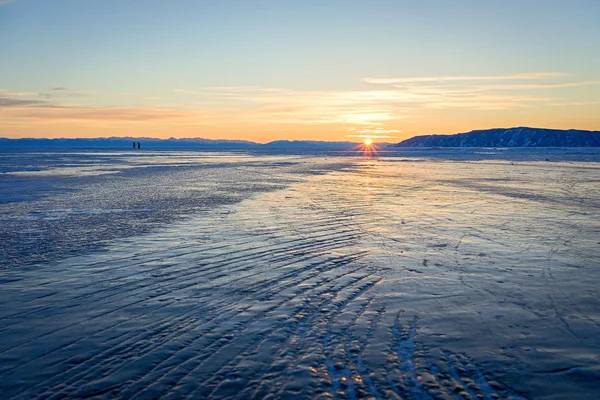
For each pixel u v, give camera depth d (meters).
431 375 5.32
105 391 5.00
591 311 7.23
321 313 7.19
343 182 28.48
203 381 5.20
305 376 5.32
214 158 69.06
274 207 17.81
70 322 6.83
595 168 41.28
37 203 18.69
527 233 13.12
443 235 12.86
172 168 42.28
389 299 7.80
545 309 7.32
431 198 20.70
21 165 46.12
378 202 19.34
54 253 10.75
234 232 13.09
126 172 36.56
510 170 39.16
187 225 14.07
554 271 9.42
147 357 5.75
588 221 14.94
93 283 8.61
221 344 6.12
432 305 7.52
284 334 6.43
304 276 9.10
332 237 12.55
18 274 9.13
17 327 6.64
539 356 5.77
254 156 79.56
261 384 5.15
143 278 8.91
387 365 5.56
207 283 8.64
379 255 10.70
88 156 74.94
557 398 4.87
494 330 6.54
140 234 12.78
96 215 15.80
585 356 5.76
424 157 73.44
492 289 8.30
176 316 7.07
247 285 8.54
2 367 5.50
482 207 18.02
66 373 5.37
